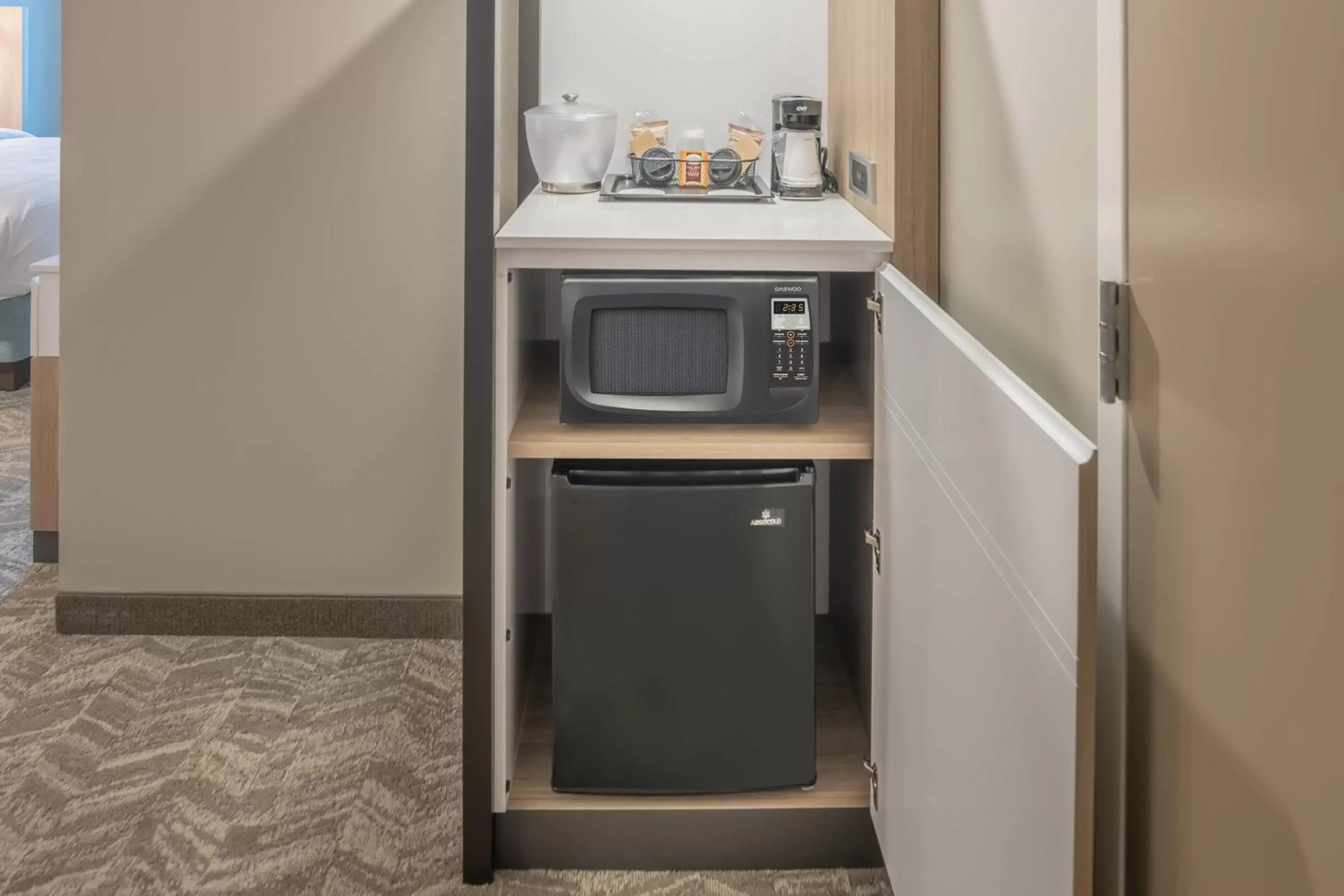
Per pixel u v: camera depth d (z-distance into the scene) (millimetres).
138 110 2611
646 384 1924
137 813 2047
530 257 1789
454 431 2705
